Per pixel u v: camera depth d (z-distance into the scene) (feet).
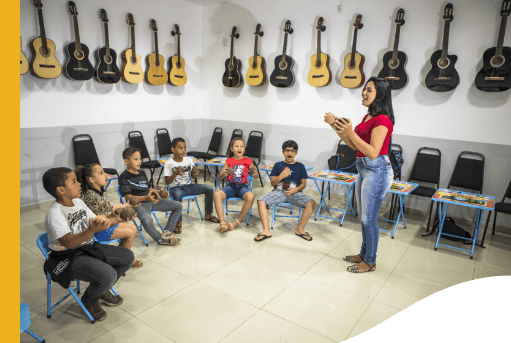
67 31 13.69
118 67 15.53
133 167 9.91
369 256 9.03
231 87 18.39
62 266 6.43
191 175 12.00
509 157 12.19
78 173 7.93
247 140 18.60
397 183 11.50
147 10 16.52
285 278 8.71
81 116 14.74
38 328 6.57
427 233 12.09
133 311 7.19
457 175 12.88
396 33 13.23
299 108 16.65
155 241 10.72
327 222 12.91
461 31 12.46
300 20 15.88
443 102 13.10
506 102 11.99
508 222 12.43
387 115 8.07
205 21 19.12
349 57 14.39
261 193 16.55
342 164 14.66
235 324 6.86
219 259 9.64
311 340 6.42
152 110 17.63
